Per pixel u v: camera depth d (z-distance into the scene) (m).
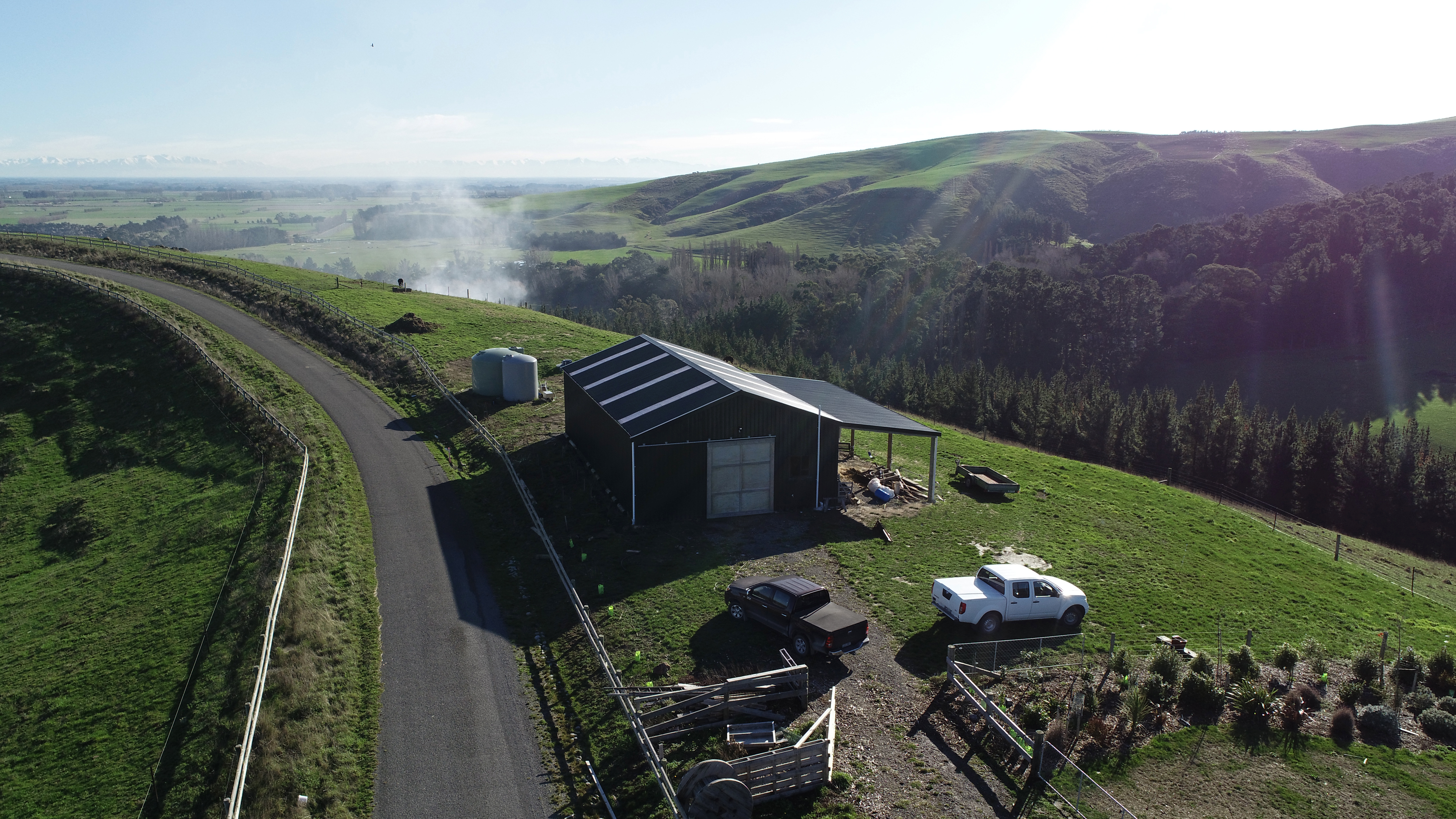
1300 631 25.41
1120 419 66.56
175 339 51.75
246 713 19.58
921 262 156.25
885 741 18.20
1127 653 21.30
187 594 27.23
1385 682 22.22
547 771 17.81
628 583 25.97
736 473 31.56
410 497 33.78
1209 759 18.33
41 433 44.56
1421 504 57.69
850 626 20.86
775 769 16.08
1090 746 18.44
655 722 18.67
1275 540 34.97
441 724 19.38
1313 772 18.08
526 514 32.00
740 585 23.52
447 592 26.02
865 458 41.28
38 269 64.44
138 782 18.52
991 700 19.42
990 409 74.44
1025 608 23.41
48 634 26.56
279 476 35.03
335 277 85.50
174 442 41.44
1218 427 63.72
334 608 24.44
